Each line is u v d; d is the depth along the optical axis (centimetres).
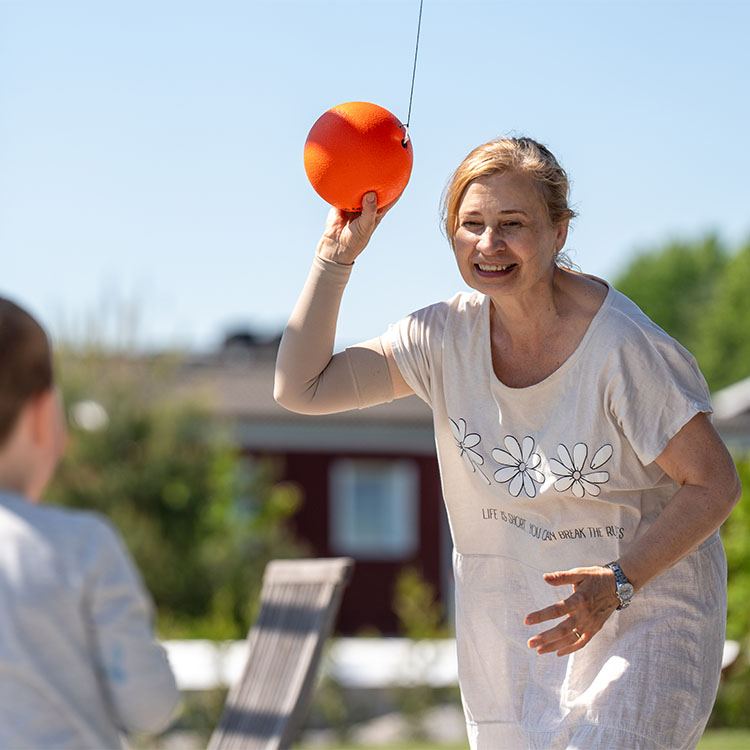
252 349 3853
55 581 308
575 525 457
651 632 442
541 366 458
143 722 317
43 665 304
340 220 495
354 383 499
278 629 730
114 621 314
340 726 1341
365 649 1661
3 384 312
